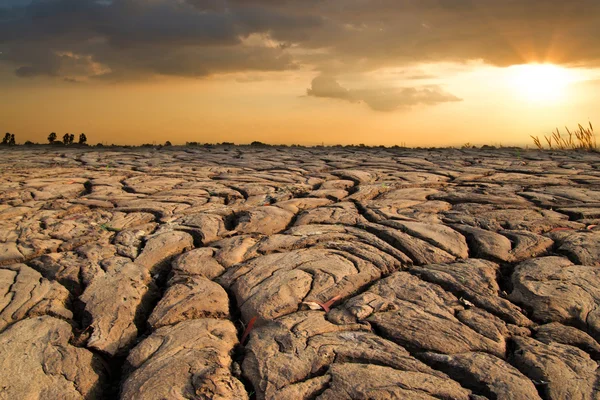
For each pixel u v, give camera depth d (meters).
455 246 4.55
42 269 4.15
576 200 6.29
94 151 15.30
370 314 3.32
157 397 2.58
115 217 5.75
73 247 4.73
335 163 11.04
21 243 4.75
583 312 3.35
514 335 3.14
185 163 11.36
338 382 2.64
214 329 3.21
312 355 2.87
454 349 2.96
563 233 4.86
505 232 4.93
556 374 2.72
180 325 3.25
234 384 2.70
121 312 3.44
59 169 10.09
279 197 6.84
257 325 3.31
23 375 2.77
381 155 13.26
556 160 11.58
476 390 2.66
